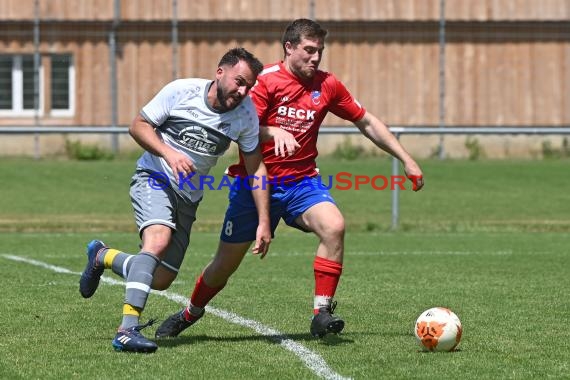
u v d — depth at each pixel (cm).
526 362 1619
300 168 1866
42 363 1588
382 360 1627
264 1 7381
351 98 1902
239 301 2356
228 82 1670
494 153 7388
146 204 1734
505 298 2420
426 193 5506
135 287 1688
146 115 1712
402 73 7506
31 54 7431
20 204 5019
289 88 1838
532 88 7525
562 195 5478
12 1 7338
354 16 7444
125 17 7362
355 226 4522
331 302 1822
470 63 7500
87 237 4069
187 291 2533
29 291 2478
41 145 7238
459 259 3344
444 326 1700
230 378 1484
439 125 7512
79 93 7388
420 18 7456
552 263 3225
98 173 5962
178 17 7369
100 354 1664
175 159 1659
